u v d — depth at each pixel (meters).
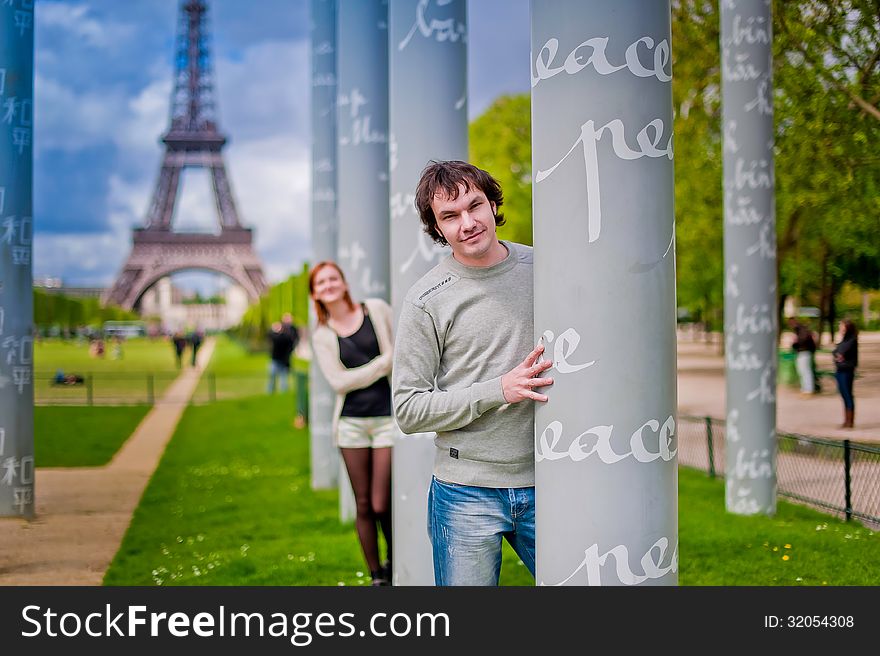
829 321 15.96
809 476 10.31
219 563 7.60
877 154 9.79
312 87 11.91
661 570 2.81
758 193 9.38
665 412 2.80
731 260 9.48
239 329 85.25
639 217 2.75
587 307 2.77
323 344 6.20
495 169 32.56
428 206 3.35
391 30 5.16
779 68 9.85
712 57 13.04
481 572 3.33
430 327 3.33
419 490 5.10
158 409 23.59
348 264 8.28
